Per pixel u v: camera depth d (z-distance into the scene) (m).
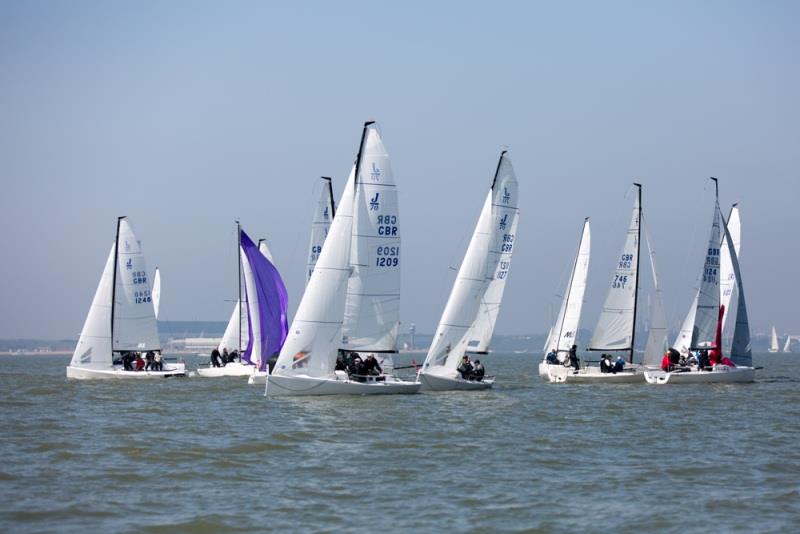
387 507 48.81
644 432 76.06
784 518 47.34
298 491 52.09
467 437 71.56
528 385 131.12
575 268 158.12
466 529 45.00
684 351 136.88
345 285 94.25
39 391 114.56
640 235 133.88
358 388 97.31
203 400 100.00
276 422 78.62
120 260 133.75
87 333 132.62
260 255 129.25
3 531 44.09
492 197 108.12
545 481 55.31
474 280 106.38
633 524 46.12
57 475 55.91
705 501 50.56
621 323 134.00
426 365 105.56
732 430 77.75
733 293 135.12
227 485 53.47
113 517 46.56
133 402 98.62
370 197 97.19
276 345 128.75
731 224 142.00
